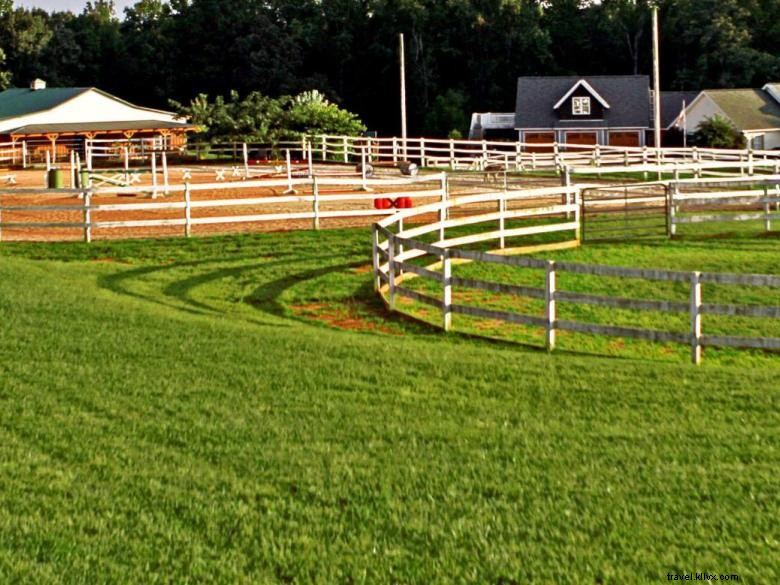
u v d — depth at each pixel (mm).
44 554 7941
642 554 7938
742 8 93000
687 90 89375
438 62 92438
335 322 19281
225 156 59438
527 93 76312
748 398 12312
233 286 22859
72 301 19125
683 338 15203
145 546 8086
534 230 27109
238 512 8750
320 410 11797
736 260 25375
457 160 52844
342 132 60156
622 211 32656
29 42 92688
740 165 37406
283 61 89250
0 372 13445
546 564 7801
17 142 60688
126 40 94375
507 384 13023
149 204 29078
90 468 9805
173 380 13117
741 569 7684
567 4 100375
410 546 8117
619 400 12258
